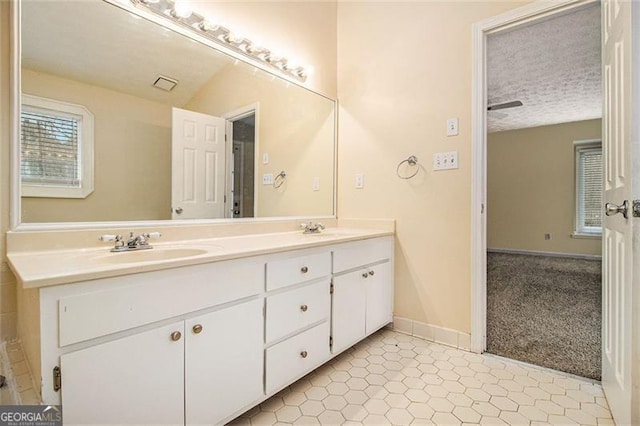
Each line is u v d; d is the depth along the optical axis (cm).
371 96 238
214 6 173
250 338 129
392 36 227
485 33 192
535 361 182
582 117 517
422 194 212
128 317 95
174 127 163
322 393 151
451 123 200
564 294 323
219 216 183
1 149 112
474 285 192
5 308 111
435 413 137
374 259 205
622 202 117
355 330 188
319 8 241
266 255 136
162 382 102
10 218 113
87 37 135
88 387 88
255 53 193
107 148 141
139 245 137
